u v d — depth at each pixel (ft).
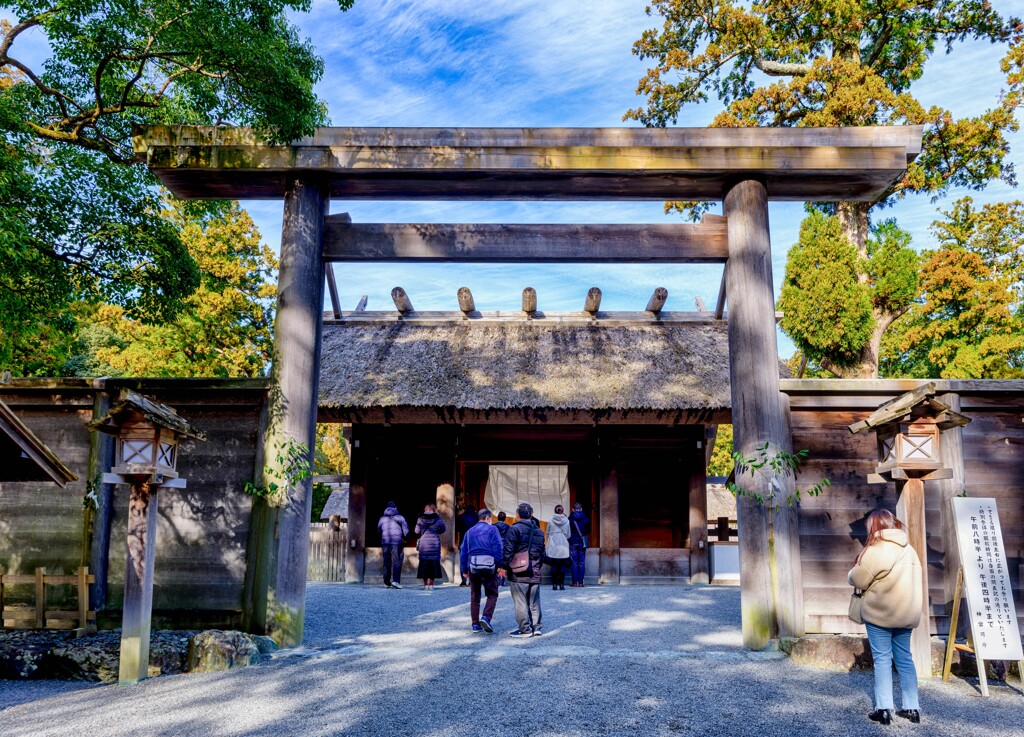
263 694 17.06
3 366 54.70
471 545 25.89
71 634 21.61
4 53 27.43
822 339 56.75
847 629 22.21
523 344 49.96
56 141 30.86
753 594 22.24
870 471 23.17
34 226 29.58
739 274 24.21
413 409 44.75
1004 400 22.76
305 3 27.78
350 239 25.44
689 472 49.37
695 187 25.64
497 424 50.06
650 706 15.97
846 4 59.31
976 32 61.36
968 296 81.66
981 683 17.87
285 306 24.21
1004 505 22.25
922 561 19.44
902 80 64.23
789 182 25.29
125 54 29.04
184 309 35.83
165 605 23.11
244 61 24.18
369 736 13.98
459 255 25.36
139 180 32.78
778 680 18.35
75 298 33.65
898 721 15.28
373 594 39.91
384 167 24.39
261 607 22.40
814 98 60.59
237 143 24.63
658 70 69.97
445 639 23.85
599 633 24.99
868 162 24.16
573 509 47.19
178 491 23.79
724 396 44.21
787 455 22.75
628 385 44.86
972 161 59.52
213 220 86.33
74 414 24.35
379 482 50.70
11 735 14.42
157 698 16.96
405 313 54.24
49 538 23.52
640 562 48.32
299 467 23.27
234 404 24.20
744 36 65.16
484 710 15.60
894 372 98.22
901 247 62.90
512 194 26.43
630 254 25.25
